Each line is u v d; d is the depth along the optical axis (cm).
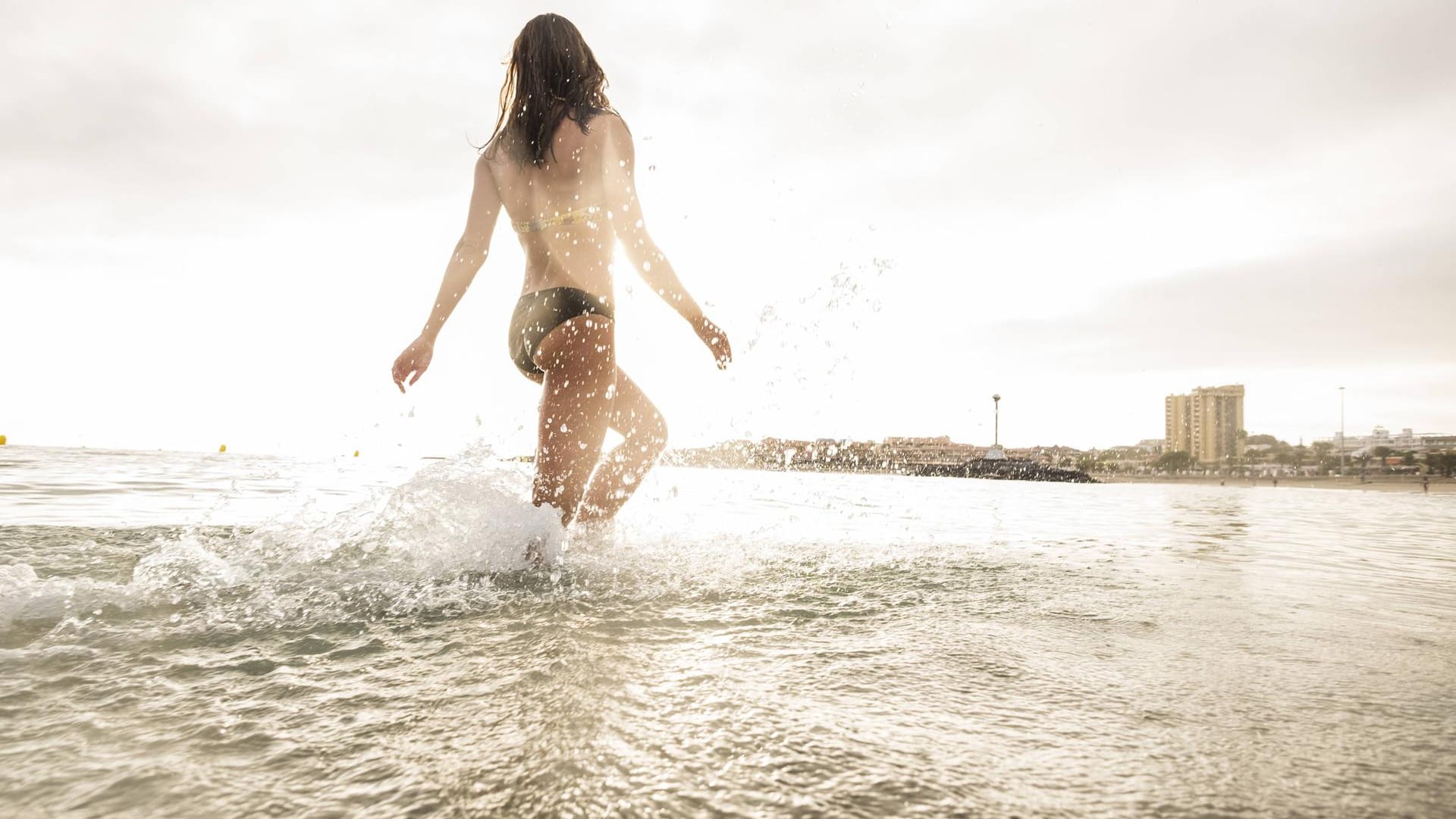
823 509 404
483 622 110
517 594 132
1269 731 68
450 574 148
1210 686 83
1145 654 98
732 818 49
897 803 51
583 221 191
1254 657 96
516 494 183
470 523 168
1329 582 176
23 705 71
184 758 58
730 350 216
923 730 67
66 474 655
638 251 199
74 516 276
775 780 55
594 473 204
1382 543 322
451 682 79
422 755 59
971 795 53
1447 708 75
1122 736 66
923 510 453
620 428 207
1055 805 51
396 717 68
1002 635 107
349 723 67
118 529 200
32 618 107
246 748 60
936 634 107
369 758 58
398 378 204
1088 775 57
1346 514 677
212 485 507
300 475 624
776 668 87
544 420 181
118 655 90
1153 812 50
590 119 193
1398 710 75
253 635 100
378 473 690
